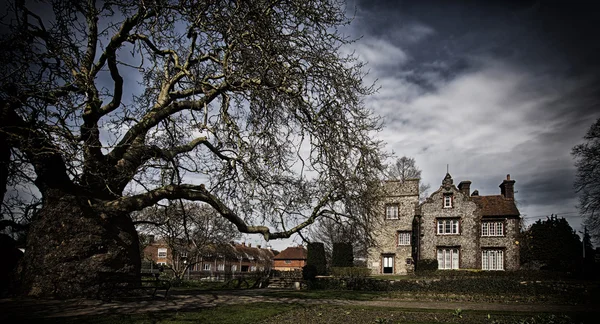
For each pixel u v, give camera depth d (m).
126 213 13.69
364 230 14.88
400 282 23.12
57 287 12.19
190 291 19.45
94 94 11.83
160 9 12.45
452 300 17.88
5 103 10.59
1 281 13.16
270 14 13.02
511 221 37.03
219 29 12.39
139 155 14.16
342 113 13.62
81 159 10.43
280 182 14.34
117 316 9.33
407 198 41.34
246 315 10.81
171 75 16.12
